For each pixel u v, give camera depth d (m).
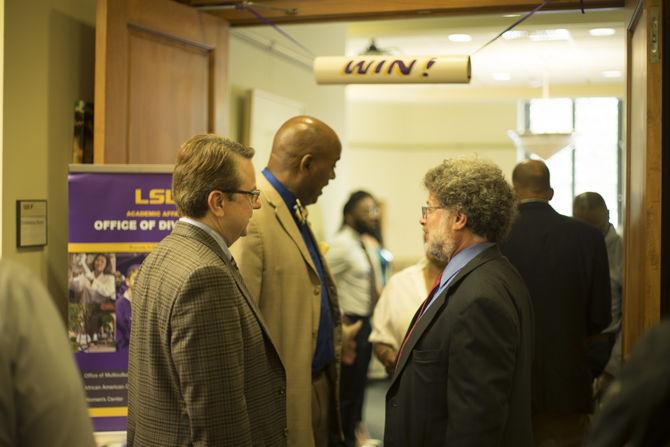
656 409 1.10
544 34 3.71
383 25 4.74
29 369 1.31
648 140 2.29
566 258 2.86
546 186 2.90
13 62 2.61
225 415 1.72
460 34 4.19
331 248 5.10
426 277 3.16
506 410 1.84
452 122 10.97
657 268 2.28
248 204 1.96
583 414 2.91
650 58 2.28
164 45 3.06
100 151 2.73
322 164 2.54
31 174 2.70
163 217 2.61
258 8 3.29
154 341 1.79
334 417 2.67
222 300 1.75
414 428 1.96
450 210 2.04
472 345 1.84
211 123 3.35
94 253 2.60
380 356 3.19
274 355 2.02
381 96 9.70
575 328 2.87
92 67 3.04
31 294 1.37
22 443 1.33
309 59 5.14
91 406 2.59
